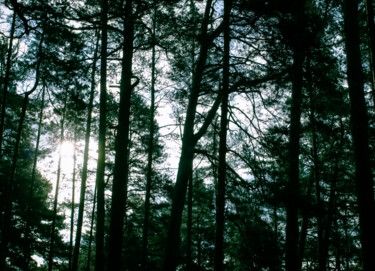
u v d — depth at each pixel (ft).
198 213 73.97
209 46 35.35
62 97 42.09
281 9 28.68
